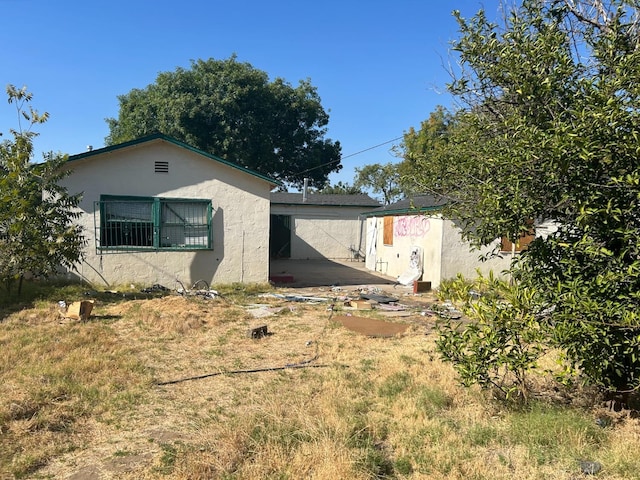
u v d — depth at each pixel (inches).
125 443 146.7
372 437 151.7
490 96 171.3
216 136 1038.4
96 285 448.5
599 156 126.9
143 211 461.7
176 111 1003.3
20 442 142.2
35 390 178.5
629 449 140.0
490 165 158.6
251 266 492.7
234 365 227.9
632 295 128.4
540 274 159.2
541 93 142.3
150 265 463.2
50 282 431.2
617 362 148.2
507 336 158.9
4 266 346.6
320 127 1310.3
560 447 142.4
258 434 147.5
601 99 128.6
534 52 146.8
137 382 199.5
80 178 444.1
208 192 478.3
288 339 280.5
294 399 179.9
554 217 153.4
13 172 350.0
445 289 164.9
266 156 1148.5
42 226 360.5
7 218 345.7
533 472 129.3
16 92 358.0
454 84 177.5
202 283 476.4
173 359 235.9
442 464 133.0
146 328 294.7
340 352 252.5
